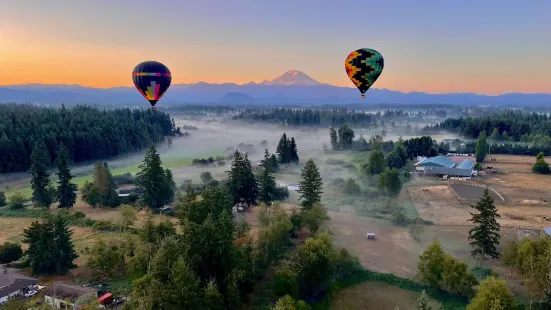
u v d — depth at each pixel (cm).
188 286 4184
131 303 4159
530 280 4784
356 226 7981
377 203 9419
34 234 5891
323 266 5228
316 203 7750
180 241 5116
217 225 5088
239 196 8962
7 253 6116
